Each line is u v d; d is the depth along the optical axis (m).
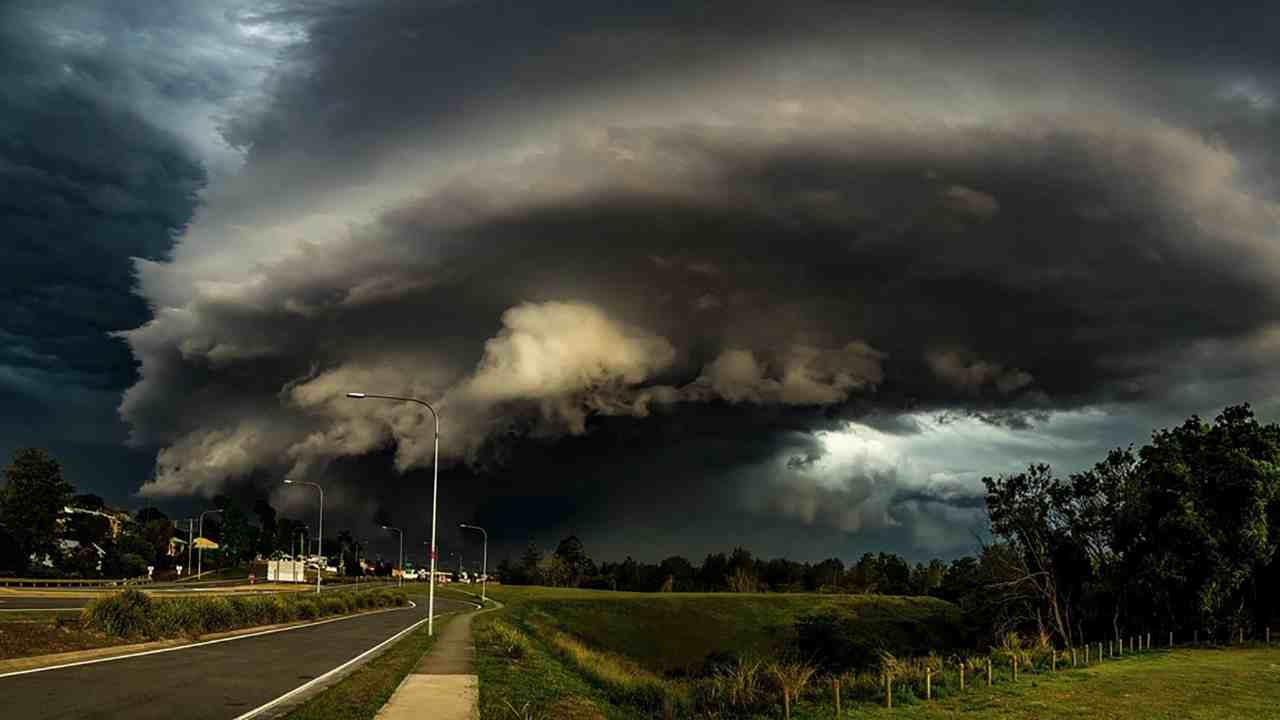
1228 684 39.56
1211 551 67.00
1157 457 72.44
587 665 42.88
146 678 23.70
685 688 37.59
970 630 90.19
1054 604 73.56
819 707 33.69
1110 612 76.12
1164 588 69.12
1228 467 68.25
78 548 159.25
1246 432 70.94
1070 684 39.53
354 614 76.69
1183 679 41.47
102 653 29.98
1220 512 68.94
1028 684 39.62
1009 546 77.12
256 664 28.97
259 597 56.88
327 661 30.86
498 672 29.75
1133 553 73.06
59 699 19.23
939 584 150.25
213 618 44.22
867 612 113.88
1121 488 73.88
